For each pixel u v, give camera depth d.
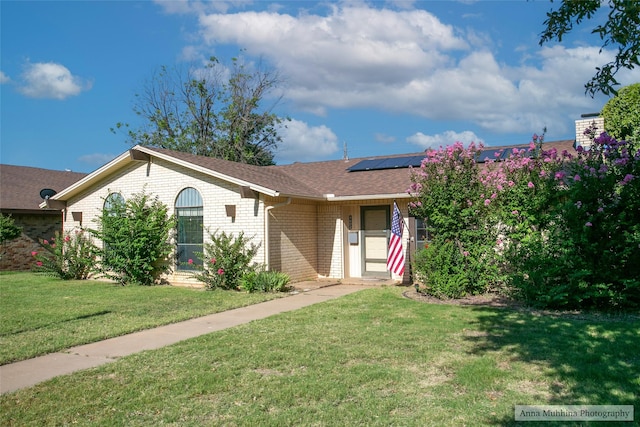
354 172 17.72
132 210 15.05
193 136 35.69
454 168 11.23
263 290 12.64
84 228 15.95
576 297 9.00
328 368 5.90
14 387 5.53
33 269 17.70
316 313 9.45
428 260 11.11
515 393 4.95
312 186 16.53
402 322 8.40
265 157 36.56
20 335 7.99
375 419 4.43
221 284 13.31
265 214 13.34
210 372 5.85
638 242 8.95
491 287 11.31
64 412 4.76
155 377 5.73
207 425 4.40
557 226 9.64
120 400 5.04
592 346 6.53
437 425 4.27
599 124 14.62
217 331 8.12
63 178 25.83
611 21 5.79
